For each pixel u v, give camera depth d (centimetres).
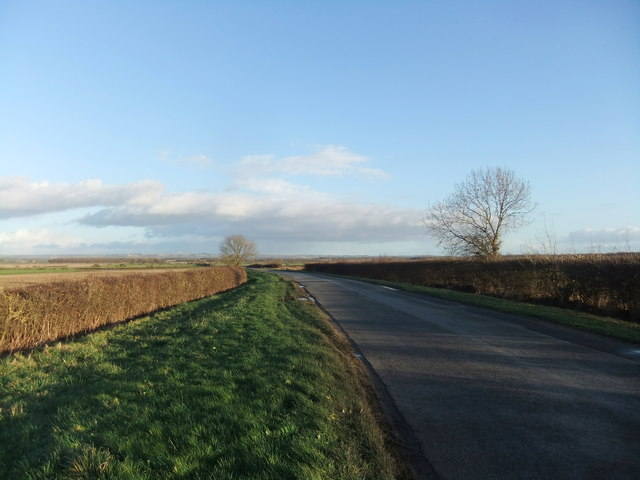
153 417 446
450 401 534
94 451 361
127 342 963
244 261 10219
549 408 505
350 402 497
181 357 715
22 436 430
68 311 1138
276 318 1202
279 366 641
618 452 390
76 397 543
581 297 1538
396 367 704
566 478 345
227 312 1358
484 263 2342
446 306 1578
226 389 527
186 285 2191
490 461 375
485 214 3125
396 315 1333
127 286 1516
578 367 689
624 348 831
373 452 374
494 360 741
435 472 357
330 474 328
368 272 4756
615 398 538
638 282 1279
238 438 387
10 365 757
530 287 1847
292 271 7450
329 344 846
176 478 323
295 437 384
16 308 962
